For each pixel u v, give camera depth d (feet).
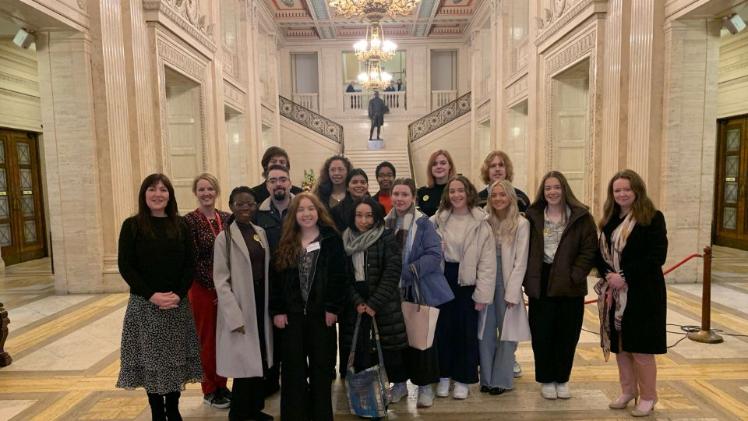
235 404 10.57
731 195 35.27
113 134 23.16
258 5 49.75
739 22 20.95
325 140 63.57
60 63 22.25
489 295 11.13
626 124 24.07
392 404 11.62
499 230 11.56
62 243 23.12
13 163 33.09
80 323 18.51
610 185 10.74
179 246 9.76
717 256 31.71
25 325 18.35
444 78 72.69
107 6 22.82
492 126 49.06
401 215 11.34
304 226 10.04
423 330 10.51
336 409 11.46
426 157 63.52
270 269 10.23
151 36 25.73
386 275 10.09
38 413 11.48
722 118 35.17
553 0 31.60
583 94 32.32
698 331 15.81
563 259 10.94
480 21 55.83
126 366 9.63
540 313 11.49
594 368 13.58
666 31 22.13
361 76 55.06
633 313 10.34
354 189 12.68
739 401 11.54
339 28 65.26
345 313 10.52
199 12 33.06
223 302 9.84
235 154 45.19
